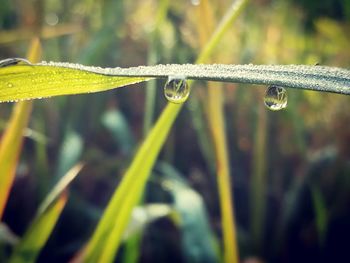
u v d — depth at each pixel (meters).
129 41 0.26
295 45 0.24
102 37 0.21
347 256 0.18
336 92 0.06
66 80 0.07
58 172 0.18
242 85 0.22
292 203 0.19
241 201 0.21
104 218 0.11
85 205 0.18
